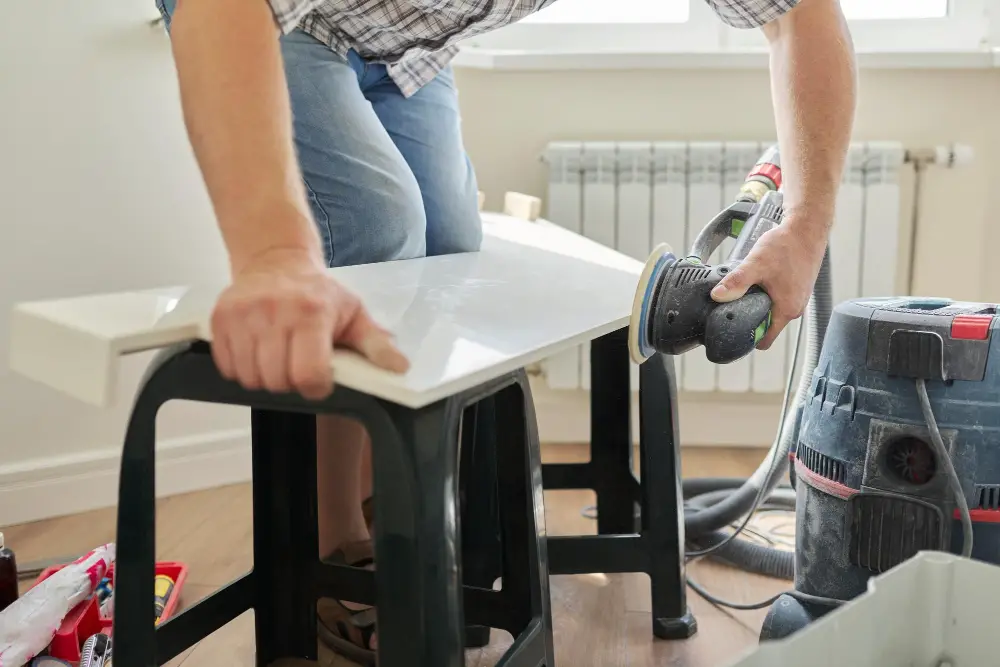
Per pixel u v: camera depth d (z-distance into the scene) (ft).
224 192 2.19
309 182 3.84
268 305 1.94
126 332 2.11
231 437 6.25
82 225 5.64
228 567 4.79
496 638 4.09
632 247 6.92
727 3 3.56
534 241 5.03
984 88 6.99
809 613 3.72
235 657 3.86
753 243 3.35
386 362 2.02
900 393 3.49
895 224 6.70
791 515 5.69
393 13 4.00
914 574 2.33
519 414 2.74
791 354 6.91
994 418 3.38
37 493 5.63
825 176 3.29
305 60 3.88
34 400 5.64
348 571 3.57
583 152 6.86
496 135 7.30
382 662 2.13
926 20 7.25
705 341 2.90
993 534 3.41
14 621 3.45
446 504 2.12
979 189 7.06
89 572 3.76
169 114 5.81
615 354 4.68
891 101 7.04
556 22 7.45
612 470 4.77
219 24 2.30
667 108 7.16
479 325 2.63
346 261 3.93
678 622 4.06
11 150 5.41
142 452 2.42
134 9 5.62
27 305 2.39
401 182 4.02
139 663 2.52
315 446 3.58
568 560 4.03
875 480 3.52
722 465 6.88
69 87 5.50
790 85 3.43
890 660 2.31
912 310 3.62
